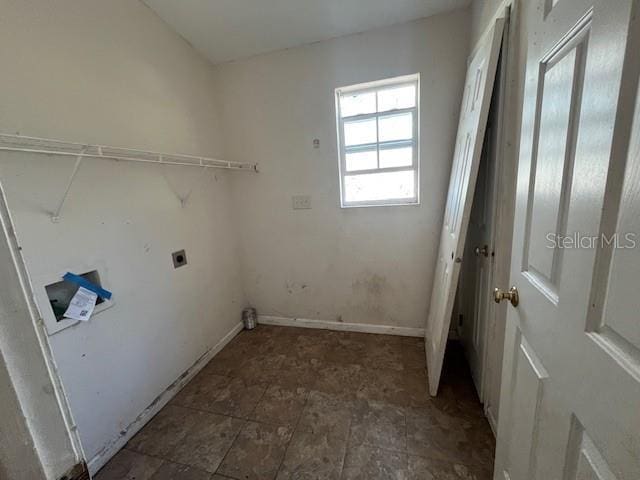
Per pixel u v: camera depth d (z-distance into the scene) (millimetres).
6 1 1051
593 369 458
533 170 731
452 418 1463
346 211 2197
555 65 612
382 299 2279
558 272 592
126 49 1521
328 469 1242
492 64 1170
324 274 2381
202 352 2076
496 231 1279
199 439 1446
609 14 414
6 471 297
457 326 2150
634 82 369
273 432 1455
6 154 1053
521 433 774
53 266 1193
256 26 1829
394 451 1305
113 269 1443
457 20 1704
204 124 2131
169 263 1803
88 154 1276
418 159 1979
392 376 1812
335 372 1892
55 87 1205
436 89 1819
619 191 399
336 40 1938
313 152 2168
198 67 2061
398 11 1714
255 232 2469
